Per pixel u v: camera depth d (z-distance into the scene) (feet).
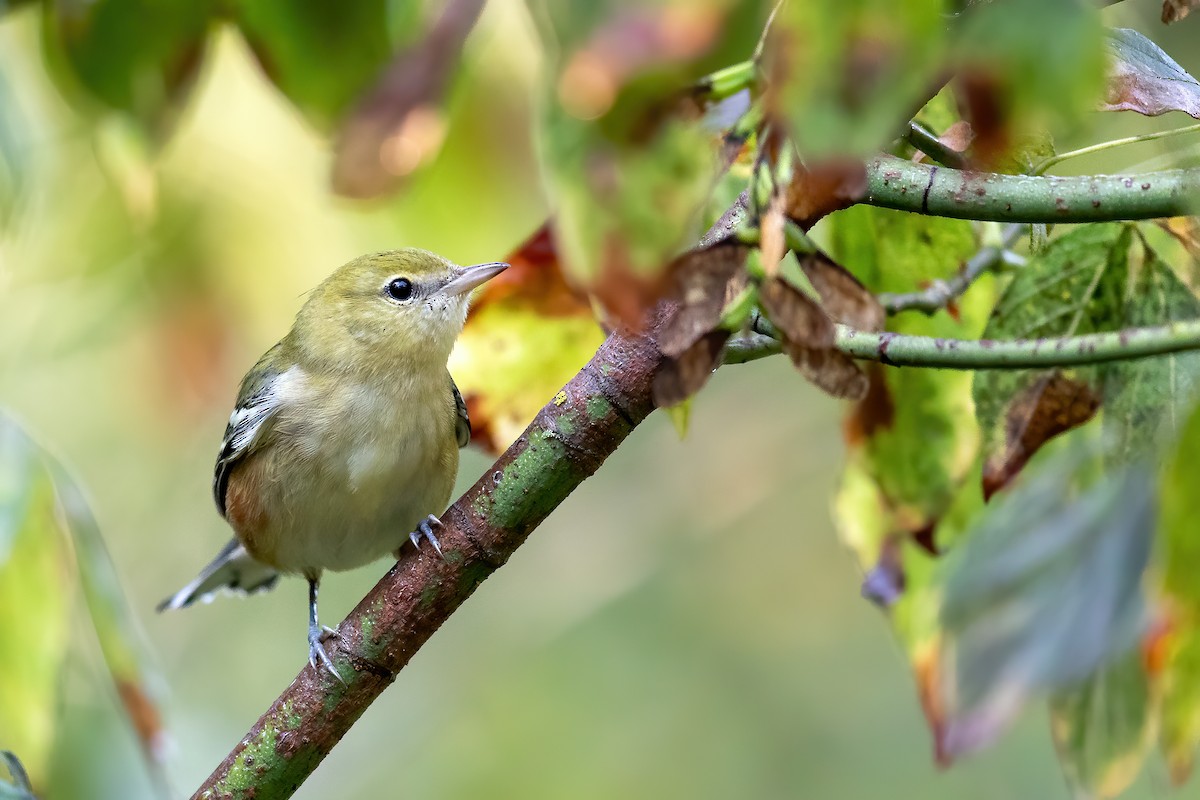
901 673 46.60
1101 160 26.50
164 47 25.59
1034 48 10.29
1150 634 23.70
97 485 46.80
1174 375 22.11
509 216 33.47
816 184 14.76
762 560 49.42
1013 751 43.19
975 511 27.04
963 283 24.34
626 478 51.62
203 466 48.78
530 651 48.57
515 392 26.30
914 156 22.53
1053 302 22.17
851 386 14.06
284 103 28.68
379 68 24.49
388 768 48.34
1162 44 33.73
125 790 33.65
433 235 34.24
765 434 50.01
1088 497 26.45
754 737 46.24
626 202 12.03
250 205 36.58
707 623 48.62
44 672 26.30
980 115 10.67
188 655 50.19
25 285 37.11
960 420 24.43
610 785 45.55
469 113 32.24
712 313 14.01
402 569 22.39
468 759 47.16
